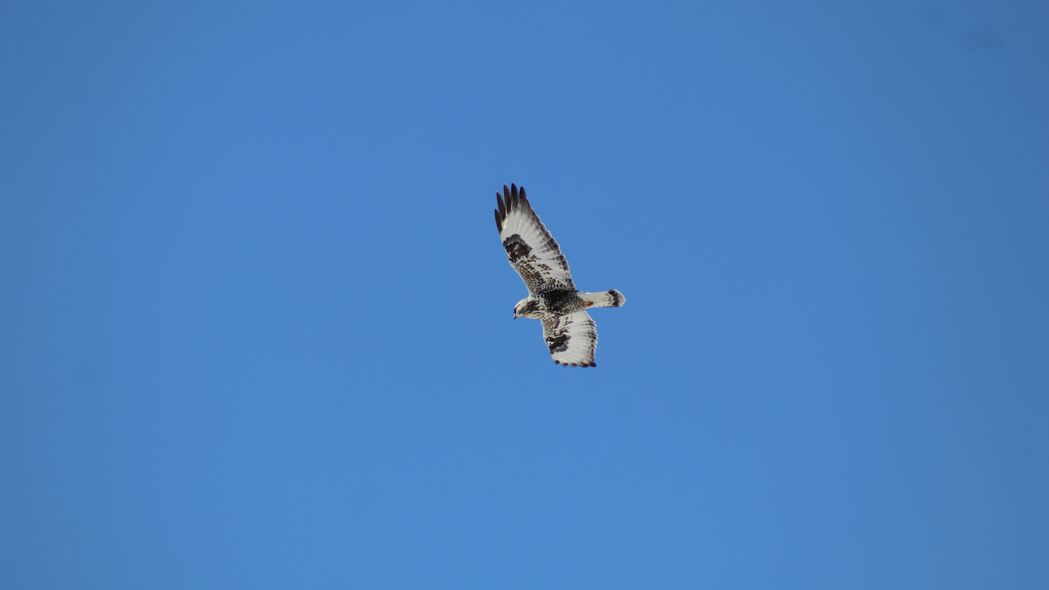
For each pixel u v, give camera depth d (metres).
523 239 19.02
